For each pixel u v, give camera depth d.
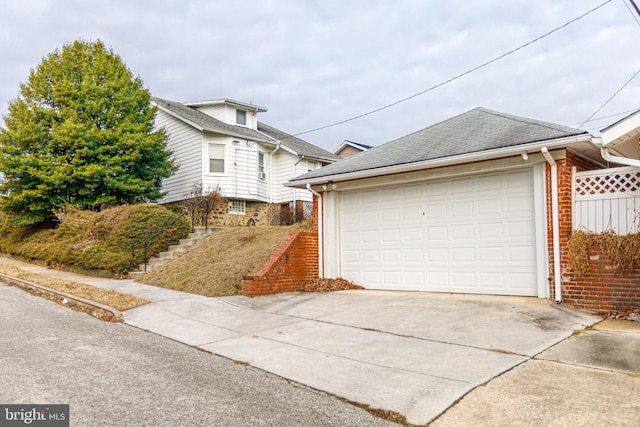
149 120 21.23
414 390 4.70
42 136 18.42
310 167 25.80
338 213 11.85
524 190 8.91
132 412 4.09
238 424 3.91
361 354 6.02
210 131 21.84
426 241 10.23
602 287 7.60
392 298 9.55
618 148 8.30
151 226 15.34
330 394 4.70
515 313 7.55
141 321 8.15
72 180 18.11
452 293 9.70
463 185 9.73
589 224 8.10
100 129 19.59
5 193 18.80
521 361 5.43
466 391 4.60
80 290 10.53
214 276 11.39
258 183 23.77
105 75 20.11
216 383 4.98
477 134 10.06
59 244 16.38
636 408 4.05
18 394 4.43
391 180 10.54
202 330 7.53
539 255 8.51
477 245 9.46
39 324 7.53
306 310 8.84
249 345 6.60
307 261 11.46
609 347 5.76
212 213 21.75
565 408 4.11
